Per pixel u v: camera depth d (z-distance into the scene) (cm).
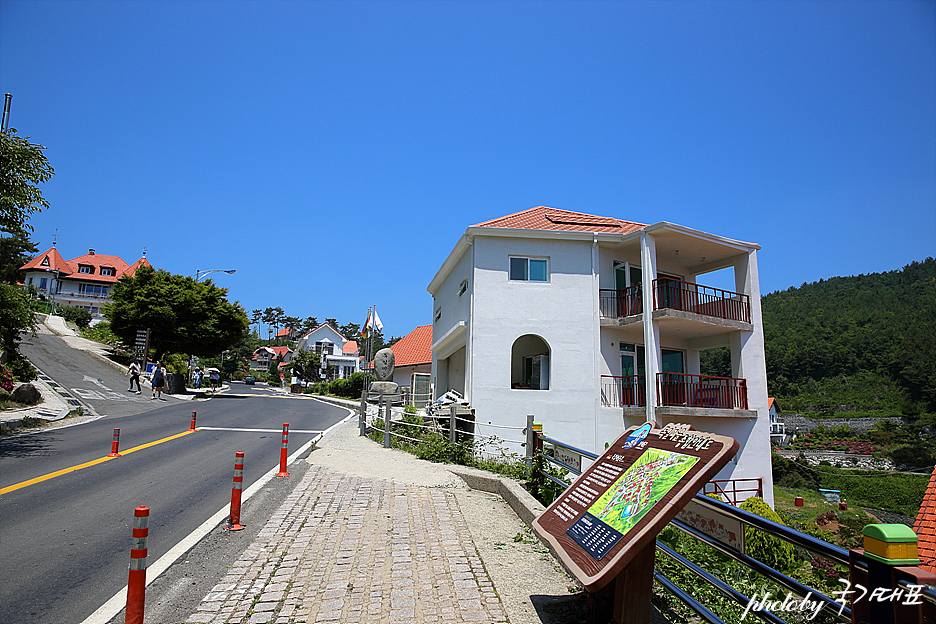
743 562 343
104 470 1016
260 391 5466
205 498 841
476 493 902
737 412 1756
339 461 1175
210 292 3844
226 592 488
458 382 2125
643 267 1717
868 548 227
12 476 934
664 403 1691
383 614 439
